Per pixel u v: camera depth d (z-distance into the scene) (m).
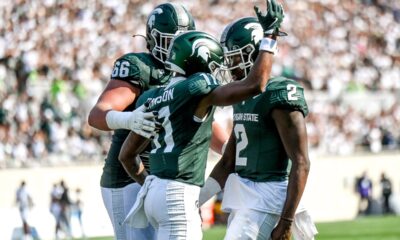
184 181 14.26
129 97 16.30
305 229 15.98
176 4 16.91
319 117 68.88
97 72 66.81
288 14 81.12
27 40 68.00
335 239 40.72
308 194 63.25
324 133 67.75
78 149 58.66
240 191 15.70
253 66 13.86
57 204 51.91
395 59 81.00
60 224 51.94
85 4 73.38
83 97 62.28
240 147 15.80
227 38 15.81
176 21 16.53
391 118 71.56
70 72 65.44
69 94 62.00
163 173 14.27
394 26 85.00
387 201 63.06
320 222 55.81
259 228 15.36
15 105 59.59
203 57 14.49
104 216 55.59
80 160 57.84
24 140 57.41
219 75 15.85
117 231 17.41
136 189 17.19
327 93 73.62
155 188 14.28
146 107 14.27
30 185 54.88
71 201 53.19
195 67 14.52
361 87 75.44
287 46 77.25
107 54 69.50
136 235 17.16
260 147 15.48
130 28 73.31
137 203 14.56
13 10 70.50
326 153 66.00
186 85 14.10
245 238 15.34
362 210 63.41
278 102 15.05
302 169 14.92
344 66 77.75
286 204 14.98
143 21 74.81
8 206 54.06
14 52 65.81
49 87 62.78
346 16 83.69
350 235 42.81
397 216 57.84
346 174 64.25
